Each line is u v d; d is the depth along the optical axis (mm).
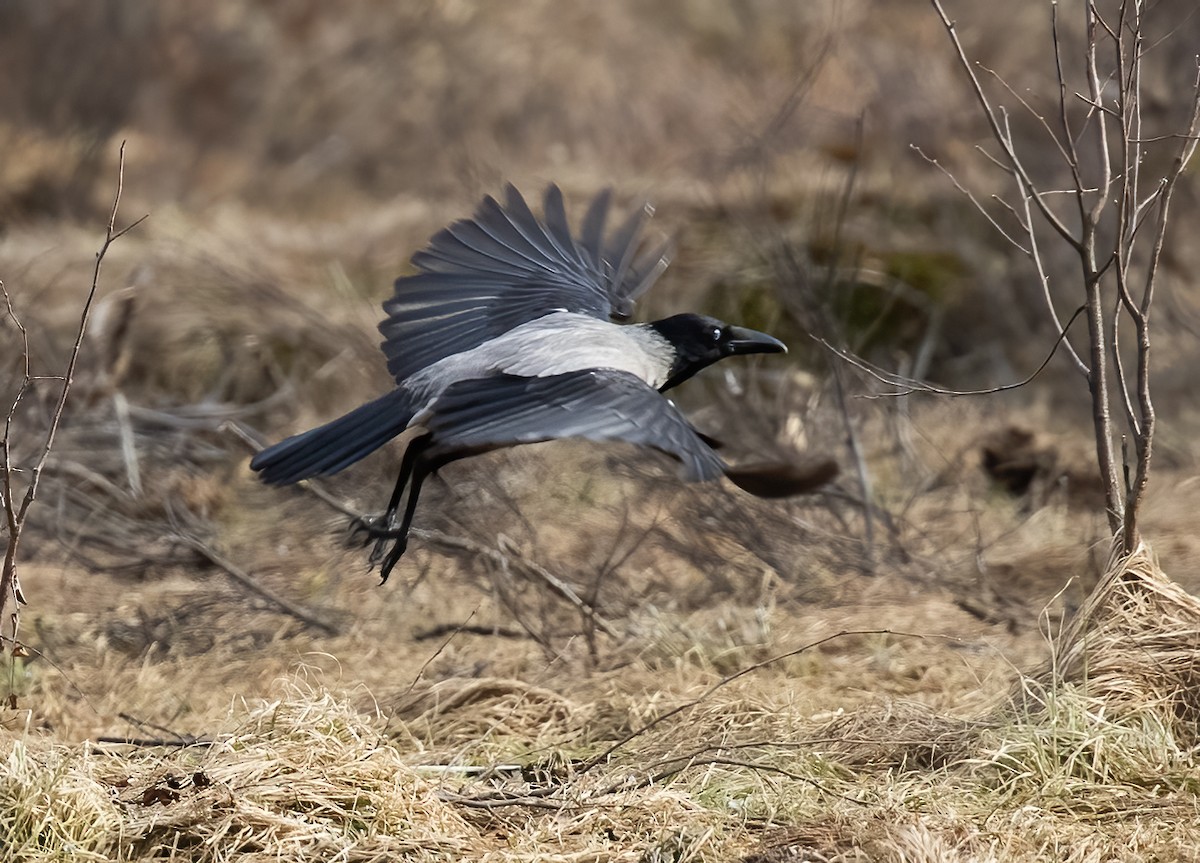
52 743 8312
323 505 13242
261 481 7273
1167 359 15977
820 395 14180
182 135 25016
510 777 8266
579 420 6410
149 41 25203
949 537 13016
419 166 24359
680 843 7090
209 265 17266
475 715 9258
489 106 24078
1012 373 16672
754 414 13586
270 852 6879
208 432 14891
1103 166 9031
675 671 10094
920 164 19422
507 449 13289
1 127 23625
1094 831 7273
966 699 9203
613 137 22703
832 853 6887
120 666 10617
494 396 6730
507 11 25562
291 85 25438
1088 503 13828
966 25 20625
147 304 16844
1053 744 7828
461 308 8539
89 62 24594
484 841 7242
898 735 8383
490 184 19359
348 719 8125
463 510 12461
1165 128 17094
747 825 7410
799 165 19578
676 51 24797
